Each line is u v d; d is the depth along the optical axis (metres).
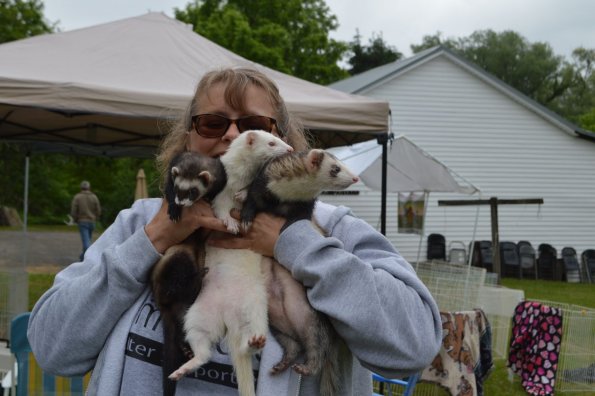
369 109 5.90
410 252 17.47
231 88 2.13
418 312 1.78
